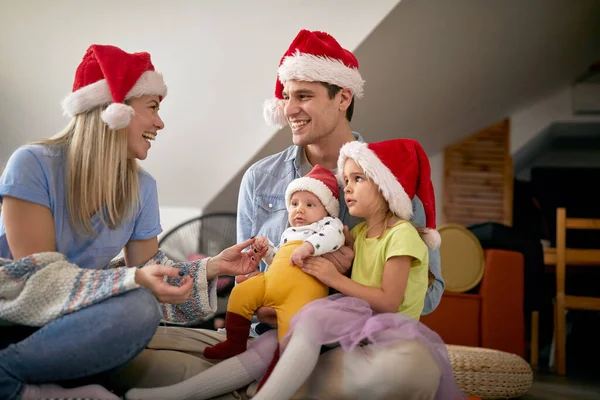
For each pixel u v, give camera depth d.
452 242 3.57
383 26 3.56
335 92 2.00
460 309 3.53
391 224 1.83
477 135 6.00
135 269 1.61
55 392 1.57
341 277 1.74
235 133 3.87
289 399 1.59
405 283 1.72
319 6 3.55
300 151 2.13
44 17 3.70
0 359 1.55
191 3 3.63
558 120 6.12
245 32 3.63
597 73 6.11
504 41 4.71
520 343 3.51
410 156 1.88
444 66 4.50
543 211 6.48
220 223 3.74
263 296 1.79
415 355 1.56
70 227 1.77
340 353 1.64
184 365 1.77
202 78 3.77
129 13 3.67
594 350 4.88
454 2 3.77
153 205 2.01
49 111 3.91
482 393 2.75
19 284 1.58
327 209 1.91
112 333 1.55
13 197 1.69
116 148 1.79
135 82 1.82
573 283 4.72
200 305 1.92
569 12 4.89
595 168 6.51
